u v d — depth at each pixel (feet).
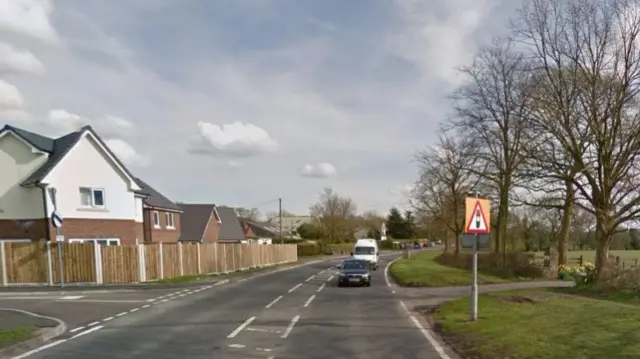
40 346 34.22
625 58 66.69
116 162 102.68
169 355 31.01
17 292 73.87
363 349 32.63
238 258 135.13
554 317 39.42
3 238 91.45
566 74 70.28
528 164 74.18
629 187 68.33
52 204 91.09
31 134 98.17
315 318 47.47
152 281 88.99
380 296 68.90
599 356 26.12
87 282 83.35
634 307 44.47
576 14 82.58
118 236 102.68
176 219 157.17
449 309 49.21
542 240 181.98
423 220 220.84
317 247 274.77
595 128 66.85
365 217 412.36
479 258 123.24
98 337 37.50
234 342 35.27
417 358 29.89
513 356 27.91
